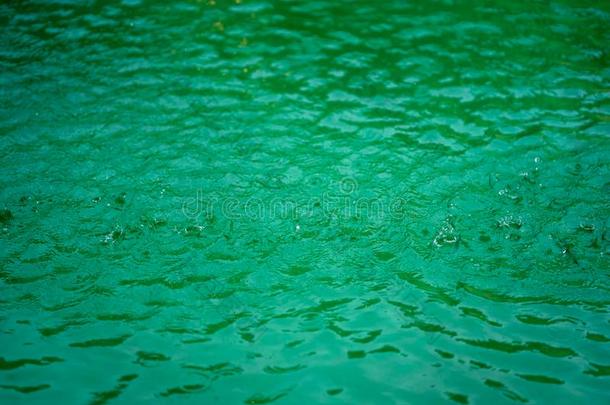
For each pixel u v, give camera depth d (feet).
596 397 7.00
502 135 8.54
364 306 7.47
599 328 7.32
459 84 9.00
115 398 7.04
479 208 8.03
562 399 7.00
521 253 7.75
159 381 7.12
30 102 8.83
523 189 8.14
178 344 7.29
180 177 8.26
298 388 7.09
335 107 8.81
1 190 8.14
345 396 7.05
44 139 8.52
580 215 7.97
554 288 7.54
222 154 8.43
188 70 9.18
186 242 7.84
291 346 7.28
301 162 8.37
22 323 7.38
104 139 8.54
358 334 7.32
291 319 7.41
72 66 9.21
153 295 7.54
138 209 8.04
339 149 8.46
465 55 9.29
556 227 7.89
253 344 7.29
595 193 8.10
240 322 7.40
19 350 7.25
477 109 8.77
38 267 7.69
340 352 7.24
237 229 7.92
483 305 7.47
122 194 8.13
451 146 8.47
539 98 8.84
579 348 7.23
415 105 8.82
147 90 8.97
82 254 7.77
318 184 8.21
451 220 7.95
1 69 9.17
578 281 7.58
